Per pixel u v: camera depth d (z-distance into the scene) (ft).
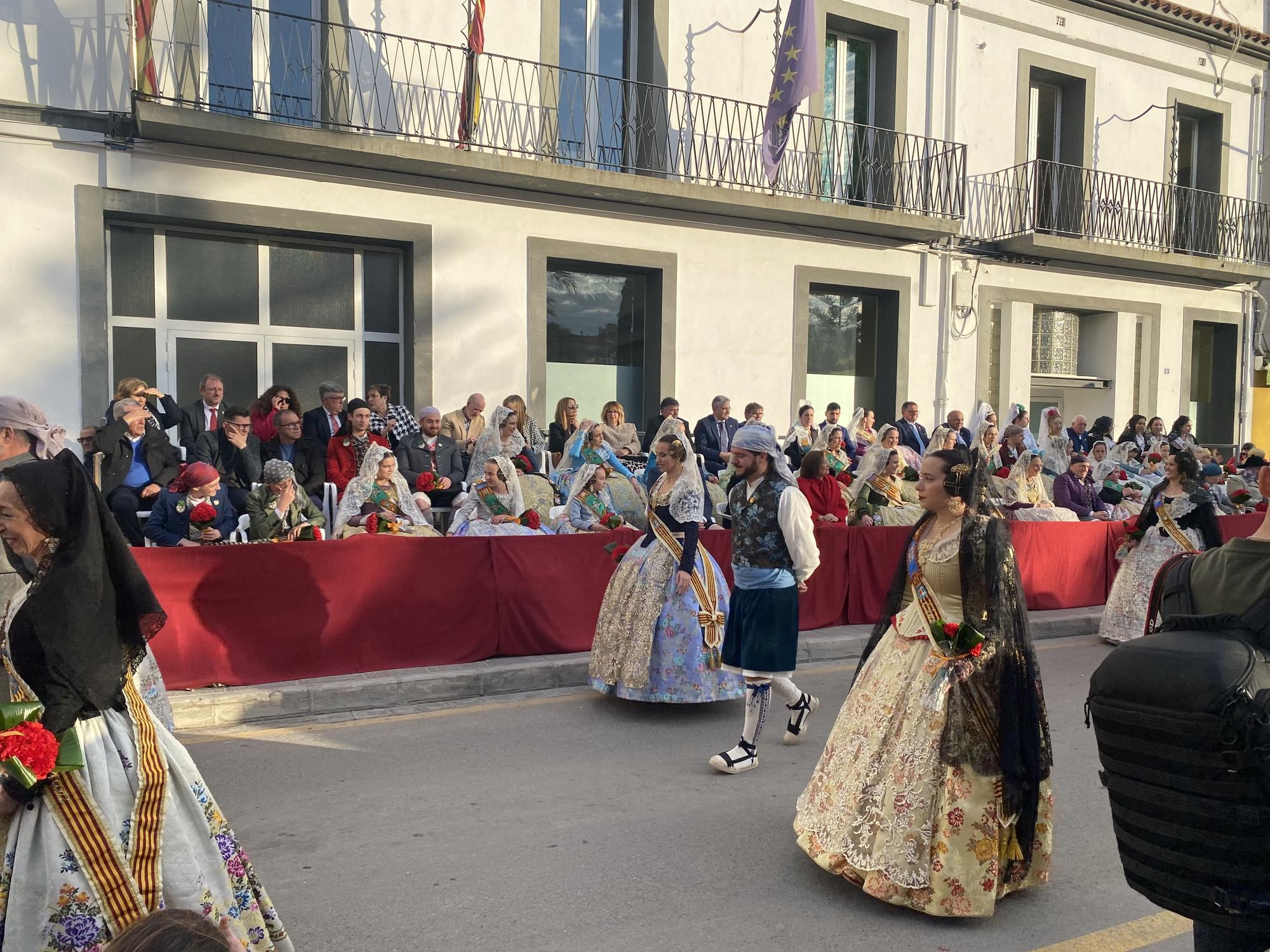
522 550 23.03
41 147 30.48
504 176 36.37
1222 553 9.02
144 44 30.71
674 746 18.35
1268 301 62.08
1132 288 55.21
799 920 11.82
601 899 12.22
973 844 11.71
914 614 12.89
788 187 43.50
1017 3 49.96
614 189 38.11
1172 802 8.16
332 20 34.47
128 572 8.43
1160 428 51.13
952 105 48.26
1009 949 11.28
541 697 21.57
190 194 32.60
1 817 7.89
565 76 39.60
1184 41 55.98
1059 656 27.27
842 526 27.78
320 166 34.53
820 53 44.47
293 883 12.50
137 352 33.35
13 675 8.04
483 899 12.16
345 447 28.89
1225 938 8.60
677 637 19.99
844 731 13.03
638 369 42.96
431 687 20.92
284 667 20.35
